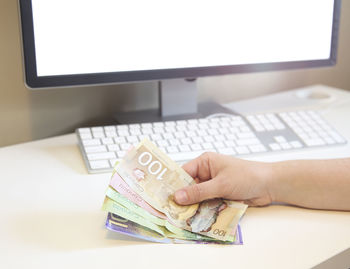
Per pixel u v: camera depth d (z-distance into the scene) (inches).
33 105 35.6
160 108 37.1
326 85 53.9
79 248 20.6
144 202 22.9
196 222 22.6
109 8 30.6
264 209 24.9
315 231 22.6
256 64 36.6
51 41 29.7
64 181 26.9
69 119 37.5
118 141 30.4
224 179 24.3
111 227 20.9
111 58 31.7
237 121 34.3
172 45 33.3
